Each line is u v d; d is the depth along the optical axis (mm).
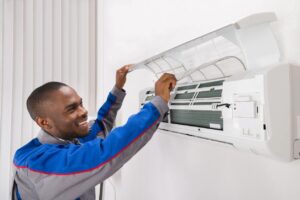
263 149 620
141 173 1698
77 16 2365
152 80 1484
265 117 608
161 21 1416
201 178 1124
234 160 944
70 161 845
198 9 1112
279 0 758
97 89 2424
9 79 2164
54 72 2297
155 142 1521
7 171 2150
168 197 1390
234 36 739
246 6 871
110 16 2129
